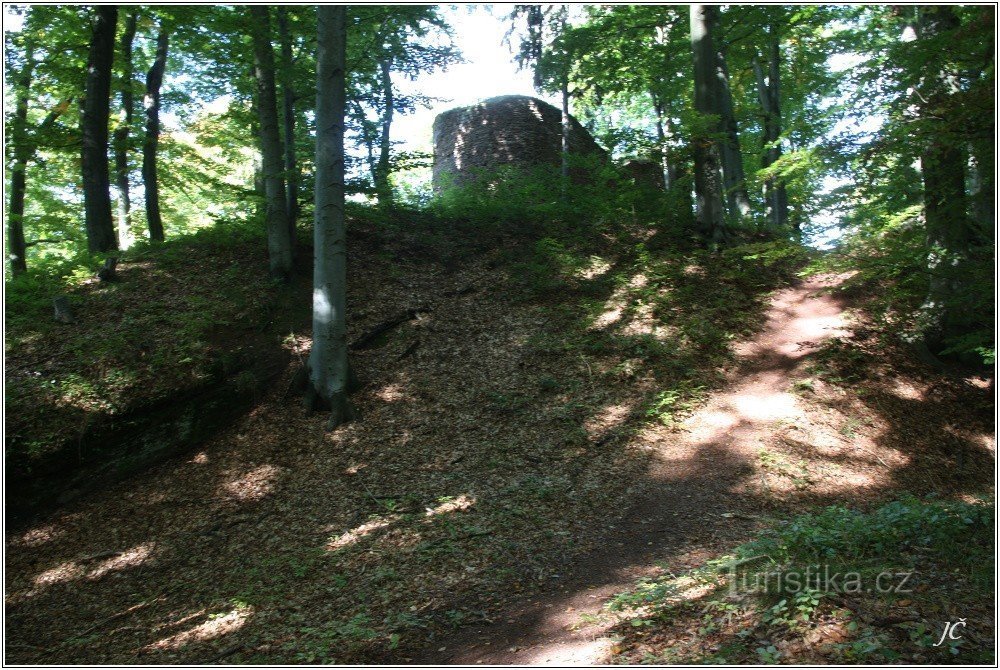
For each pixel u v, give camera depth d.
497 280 15.80
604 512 8.87
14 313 12.61
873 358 12.32
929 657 4.36
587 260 16.36
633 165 22.52
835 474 9.66
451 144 23.91
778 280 15.70
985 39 8.45
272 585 7.89
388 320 14.00
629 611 5.94
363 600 7.26
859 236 11.33
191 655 6.55
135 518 9.61
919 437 10.68
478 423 11.44
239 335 12.86
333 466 10.52
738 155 20.12
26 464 10.02
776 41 19.61
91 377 11.37
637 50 19.44
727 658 4.70
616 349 13.19
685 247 16.98
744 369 12.59
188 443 10.91
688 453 10.27
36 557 8.98
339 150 11.91
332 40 11.76
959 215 10.37
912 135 8.63
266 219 15.66
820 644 4.67
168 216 24.17
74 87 16.12
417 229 17.41
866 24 17.70
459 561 7.89
